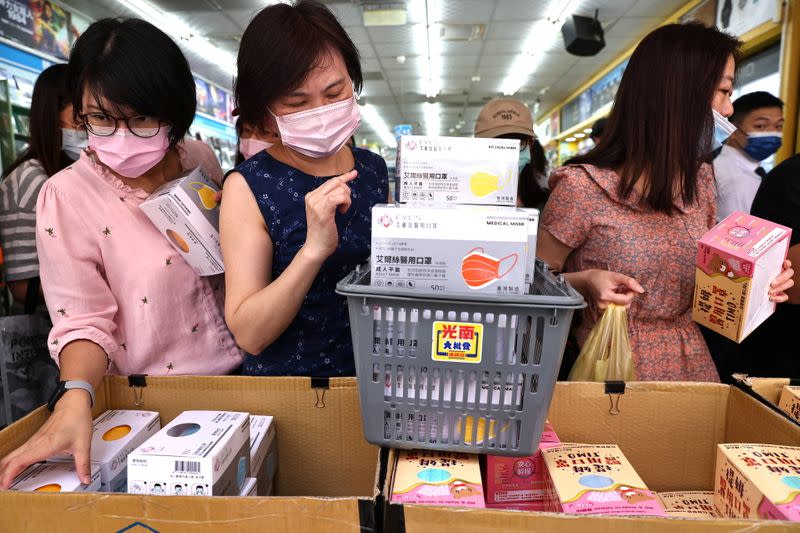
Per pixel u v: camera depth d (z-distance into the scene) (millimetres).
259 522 582
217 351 1215
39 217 1001
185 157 1306
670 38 1165
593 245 1298
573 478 756
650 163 1196
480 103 13352
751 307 962
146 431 904
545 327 630
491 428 692
